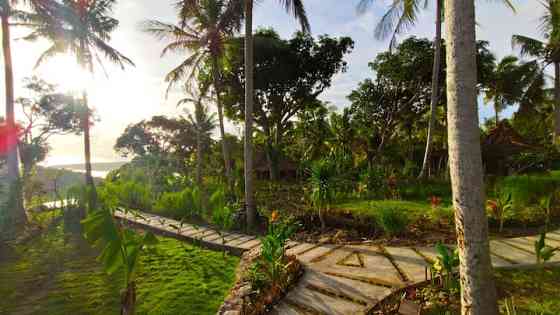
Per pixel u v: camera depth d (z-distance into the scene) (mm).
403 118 26281
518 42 20719
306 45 23219
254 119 26516
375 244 6906
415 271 5191
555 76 20047
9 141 12188
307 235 8188
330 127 25016
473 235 2963
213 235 8992
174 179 18672
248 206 9648
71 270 7074
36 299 5613
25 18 12641
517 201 8867
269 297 4445
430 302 4027
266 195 15922
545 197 8289
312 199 9047
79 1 15195
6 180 12734
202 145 31984
